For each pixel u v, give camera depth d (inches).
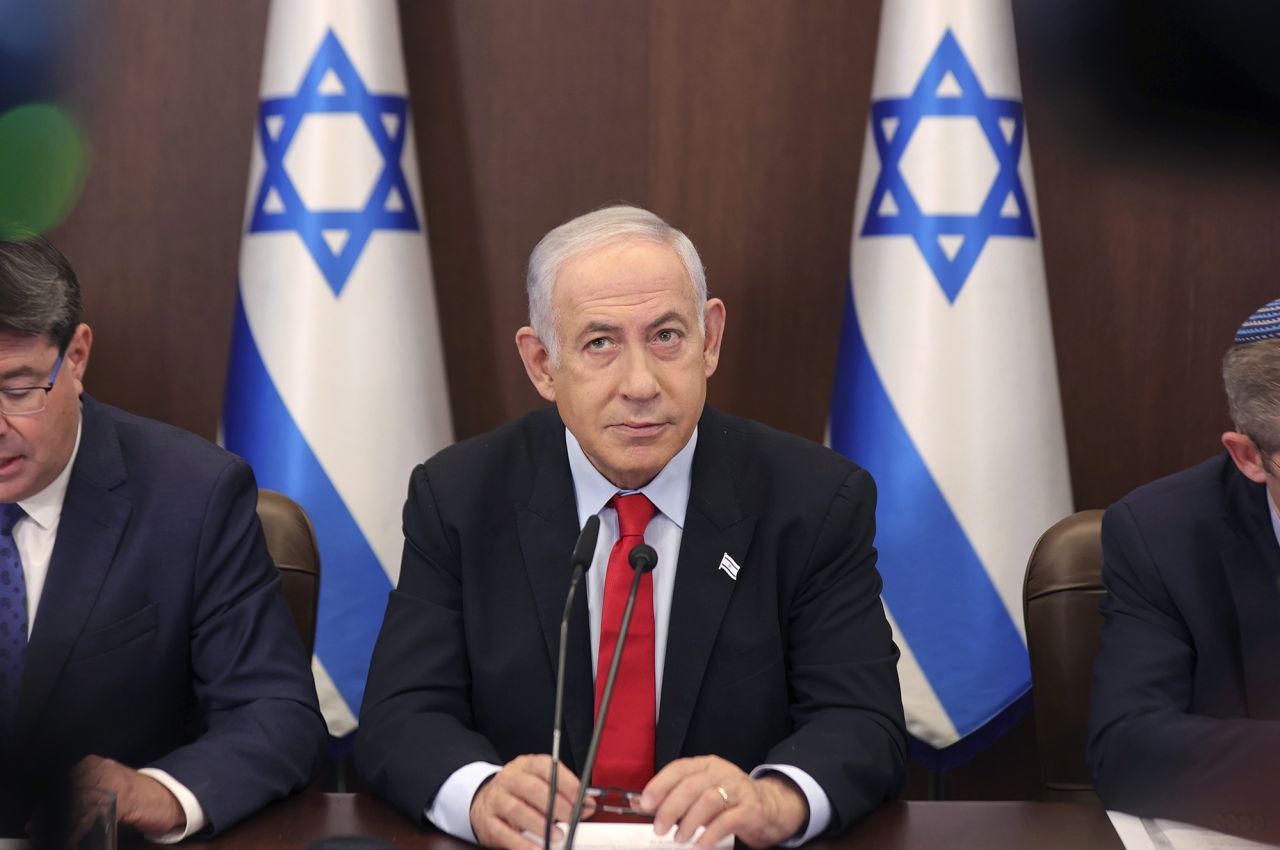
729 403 186.1
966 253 157.0
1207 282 179.6
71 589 103.9
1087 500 183.9
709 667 102.6
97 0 179.9
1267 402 95.9
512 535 107.3
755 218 184.2
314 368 159.6
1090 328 181.8
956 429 156.9
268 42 164.7
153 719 106.2
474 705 105.1
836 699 100.8
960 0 157.9
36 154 180.9
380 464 160.6
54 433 100.8
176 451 111.0
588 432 99.4
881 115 161.5
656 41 182.7
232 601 107.5
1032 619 118.6
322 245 160.1
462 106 183.2
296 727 100.7
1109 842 87.7
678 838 84.4
